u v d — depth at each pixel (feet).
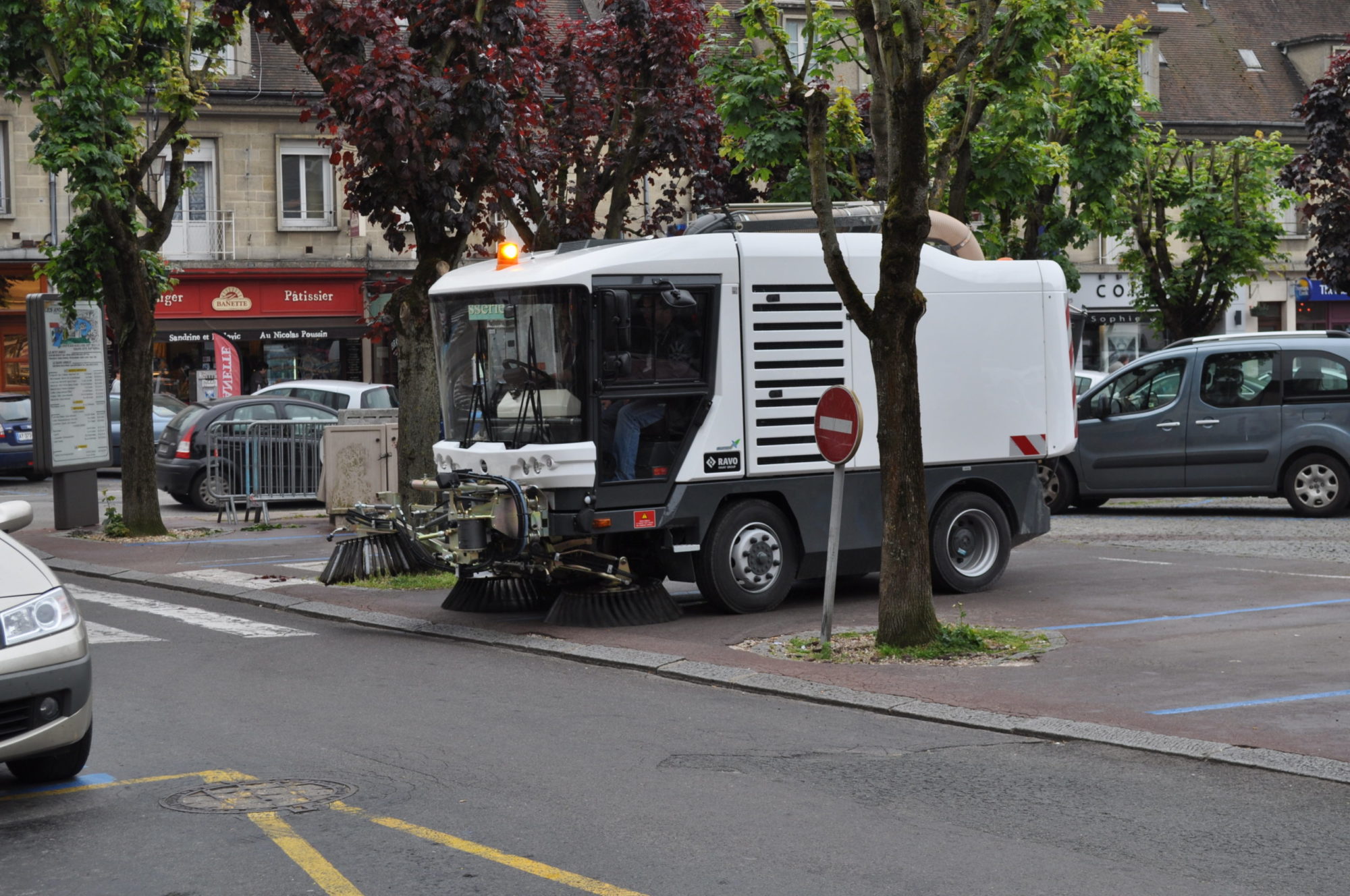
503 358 39.27
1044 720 27.14
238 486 70.69
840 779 23.39
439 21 47.14
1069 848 19.58
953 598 42.96
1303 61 145.38
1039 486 45.65
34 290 117.19
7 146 115.14
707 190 64.90
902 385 34.24
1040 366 45.42
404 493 48.67
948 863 18.94
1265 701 28.27
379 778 23.44
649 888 17.95
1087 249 137.69
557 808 21.63
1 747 21.17
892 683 30.78
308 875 18.47
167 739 26.30
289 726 27.43
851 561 42.22
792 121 73.77
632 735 26.61
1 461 94.73
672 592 46.78
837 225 46.55
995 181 74.69
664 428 39.24
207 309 117.91
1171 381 65.51
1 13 59.77
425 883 18.16
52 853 19.52
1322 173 90.68
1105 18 142.61
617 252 38.42
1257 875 18.40
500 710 28.99
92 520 67.26
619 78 61.72
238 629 39.88
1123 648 34.27
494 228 62.69
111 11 60.59
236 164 118.52
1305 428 62.59
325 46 46.14
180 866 18.92
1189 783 23.04
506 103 48.24
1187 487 64.95
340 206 121.80
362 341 122.83
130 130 62.80
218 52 66.69
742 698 30.32
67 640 22.09
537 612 41.96
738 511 40.42
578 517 37.91
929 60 48.75
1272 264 141.38
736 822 20.83
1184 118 137.80
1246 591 42.65
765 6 62.75
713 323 39.68
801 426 41.06
